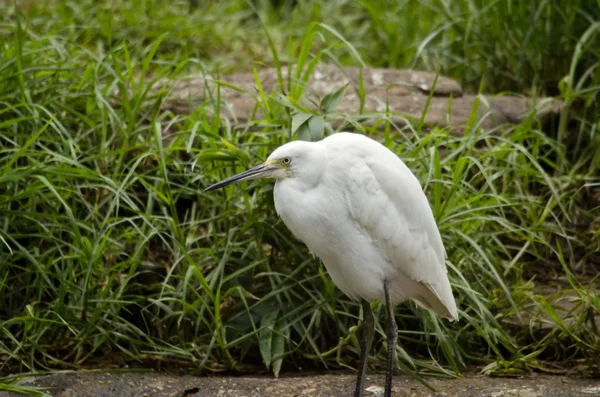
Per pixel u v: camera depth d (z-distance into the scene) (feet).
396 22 49.06
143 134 34.32
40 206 31.17
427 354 29.40
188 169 32.55
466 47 42.42
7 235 27.66
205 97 35.45
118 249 29.96
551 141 35.27
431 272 25.34
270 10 55.11
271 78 40.93
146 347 28.89
